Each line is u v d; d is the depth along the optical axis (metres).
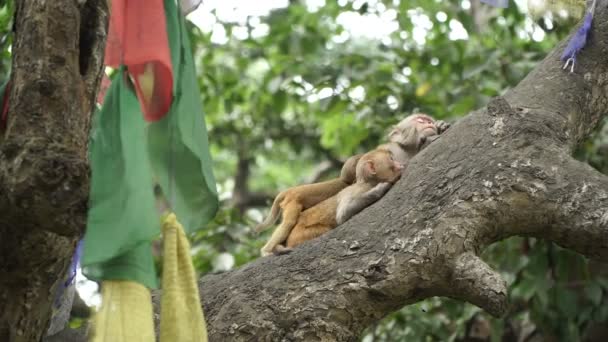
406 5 8.82
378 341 7.41
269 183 13.62
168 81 3.58
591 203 4.25
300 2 9.88
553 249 6.87
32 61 3.31
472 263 4.10
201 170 3.58
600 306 6.83
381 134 8.30
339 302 4.18
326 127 8.98
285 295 4.23
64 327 4.38
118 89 3.50
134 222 3.23
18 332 3.39
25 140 3.18
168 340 3.33
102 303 3.30
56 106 3.28
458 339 7.40
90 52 3.53
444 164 4.50
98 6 3.59
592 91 4.98
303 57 8.74
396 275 4.18
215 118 10.85
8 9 5.82
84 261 3.21
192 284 3.45
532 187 4.31
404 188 4.49
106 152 3.44
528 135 4.50
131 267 3.35
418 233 4.25
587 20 4.97
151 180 3.34
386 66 8.64
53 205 3.05
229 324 4.20
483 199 4.30
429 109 8.16
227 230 7.45
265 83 9.26
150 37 3.51
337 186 5.40
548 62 5.14
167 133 3.60
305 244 4.51
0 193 3.09
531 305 7.05
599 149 7.48
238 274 4.48
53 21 3.35
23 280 3.32
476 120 4.65
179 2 3.68
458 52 8.48
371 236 4.33
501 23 8.83
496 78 8.27
